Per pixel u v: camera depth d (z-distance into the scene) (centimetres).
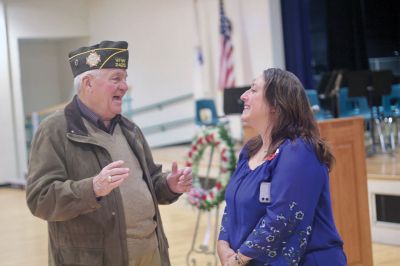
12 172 1217
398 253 546
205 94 1169
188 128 1245
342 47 1025
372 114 777
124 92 256
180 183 269
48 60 1434
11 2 1230
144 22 1286
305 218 225
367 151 800
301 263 232
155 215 267
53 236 250
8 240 676
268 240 224
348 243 434
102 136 254
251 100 246
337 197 429
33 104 1420
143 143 278
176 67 1245
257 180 235
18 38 1240
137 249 254
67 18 1301
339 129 429
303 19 1025
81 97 254
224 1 1105
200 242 618
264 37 1038
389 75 762
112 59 250
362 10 984
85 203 226
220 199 487
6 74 1212
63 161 245
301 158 228
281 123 239
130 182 256
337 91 807
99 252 243
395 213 593
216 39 1148
